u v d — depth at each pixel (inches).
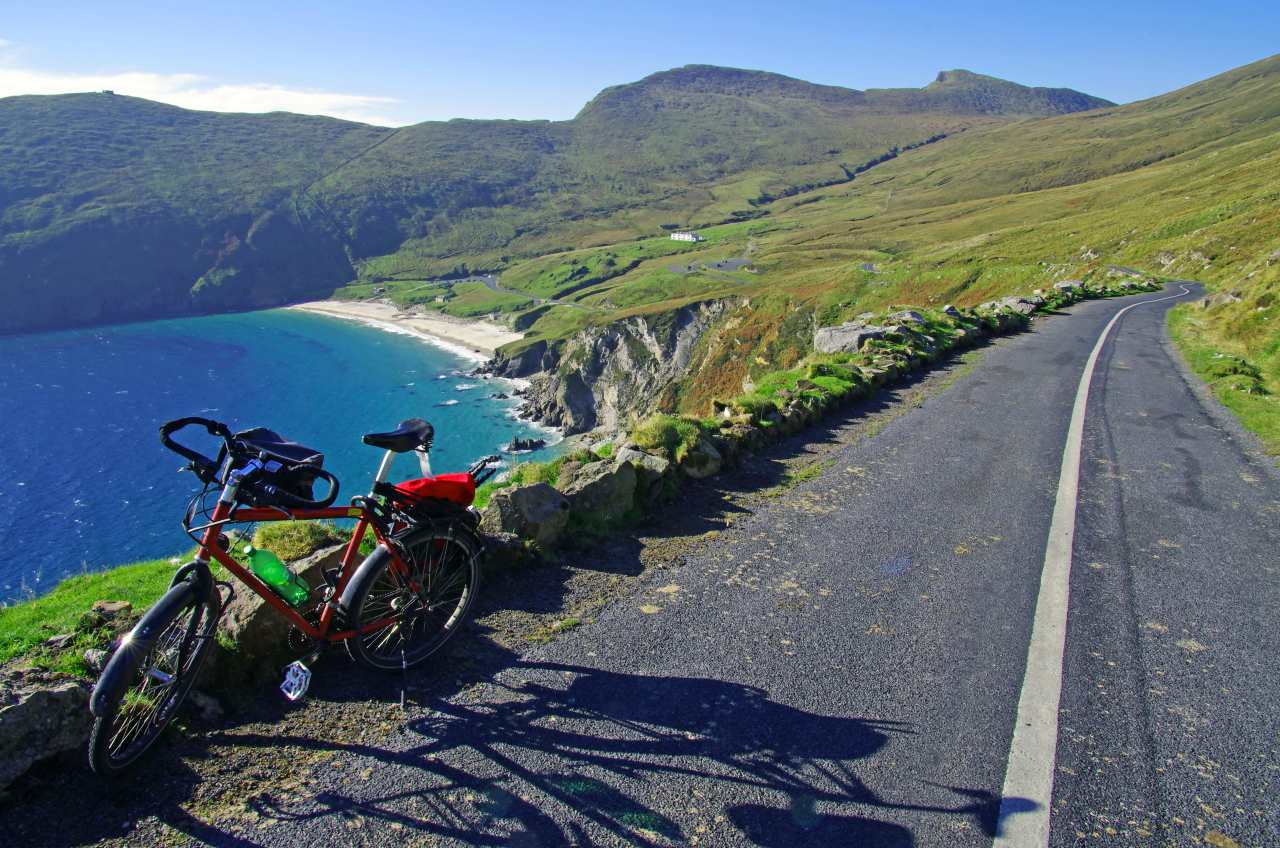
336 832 120.4
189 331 7598.4
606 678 171.5
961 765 145.1
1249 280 1227.2
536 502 241.1
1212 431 458.6
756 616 205.2
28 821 117.7
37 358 5925.2
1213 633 203.9
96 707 120.5
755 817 128.8
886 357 658.2
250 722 148.4
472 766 138.7
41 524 2546.8
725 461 351.9
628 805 130.5
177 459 3243.1
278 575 156.6
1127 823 130.6
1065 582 235.1
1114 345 878.4
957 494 322.7
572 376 4936.0
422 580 178.9
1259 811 134.3
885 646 191.5
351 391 4778.5
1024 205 7642.7
